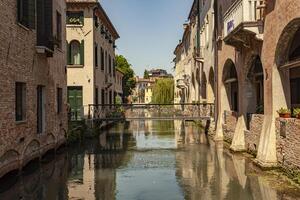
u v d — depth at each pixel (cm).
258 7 1425
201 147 2114
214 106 2558
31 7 1505
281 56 1348
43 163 1628
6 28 1253
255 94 1791
